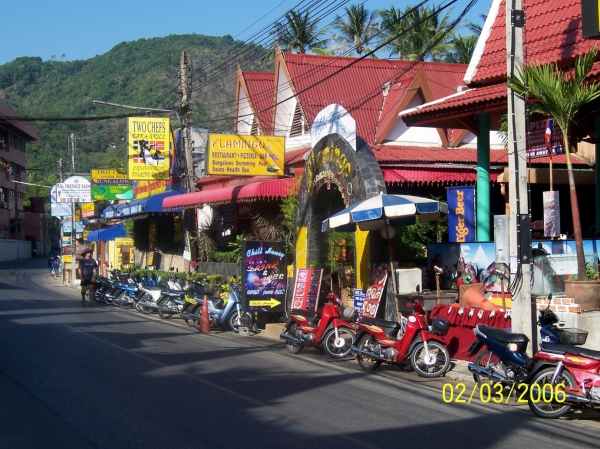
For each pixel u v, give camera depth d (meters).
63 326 18.30
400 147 21.86
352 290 17.19
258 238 22.62
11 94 154.25
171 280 22.27
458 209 15.81
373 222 14.53
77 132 110.62
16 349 14.00
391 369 12.41
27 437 7.64
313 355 14.02
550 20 14.91
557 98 11.27
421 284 14.31
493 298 13.34
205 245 26.75
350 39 43.66
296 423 8.27
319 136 17.12
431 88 24.08
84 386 10.37
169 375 11.34
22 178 78.56
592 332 11.21
